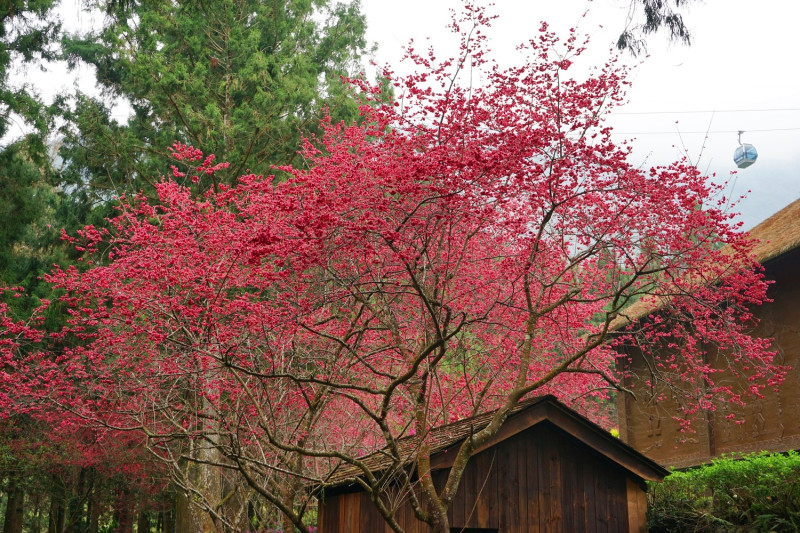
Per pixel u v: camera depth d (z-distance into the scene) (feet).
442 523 22.26
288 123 56.49
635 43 26.30
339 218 20.38
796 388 41.86
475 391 39.45
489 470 26.66
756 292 28.78
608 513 29.35
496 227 29.66
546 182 25.11
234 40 58.54
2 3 52.49
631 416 57.36
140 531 84.17
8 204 56.24
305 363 27.68
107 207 56.95
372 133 25.62
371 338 33.65
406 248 23.34
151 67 55.98
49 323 53.88
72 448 63.46
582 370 23.84
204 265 27.25
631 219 27.22
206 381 27.86
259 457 29.55
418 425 23.13
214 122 54.39
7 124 55.62
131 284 29.30
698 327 30.99
